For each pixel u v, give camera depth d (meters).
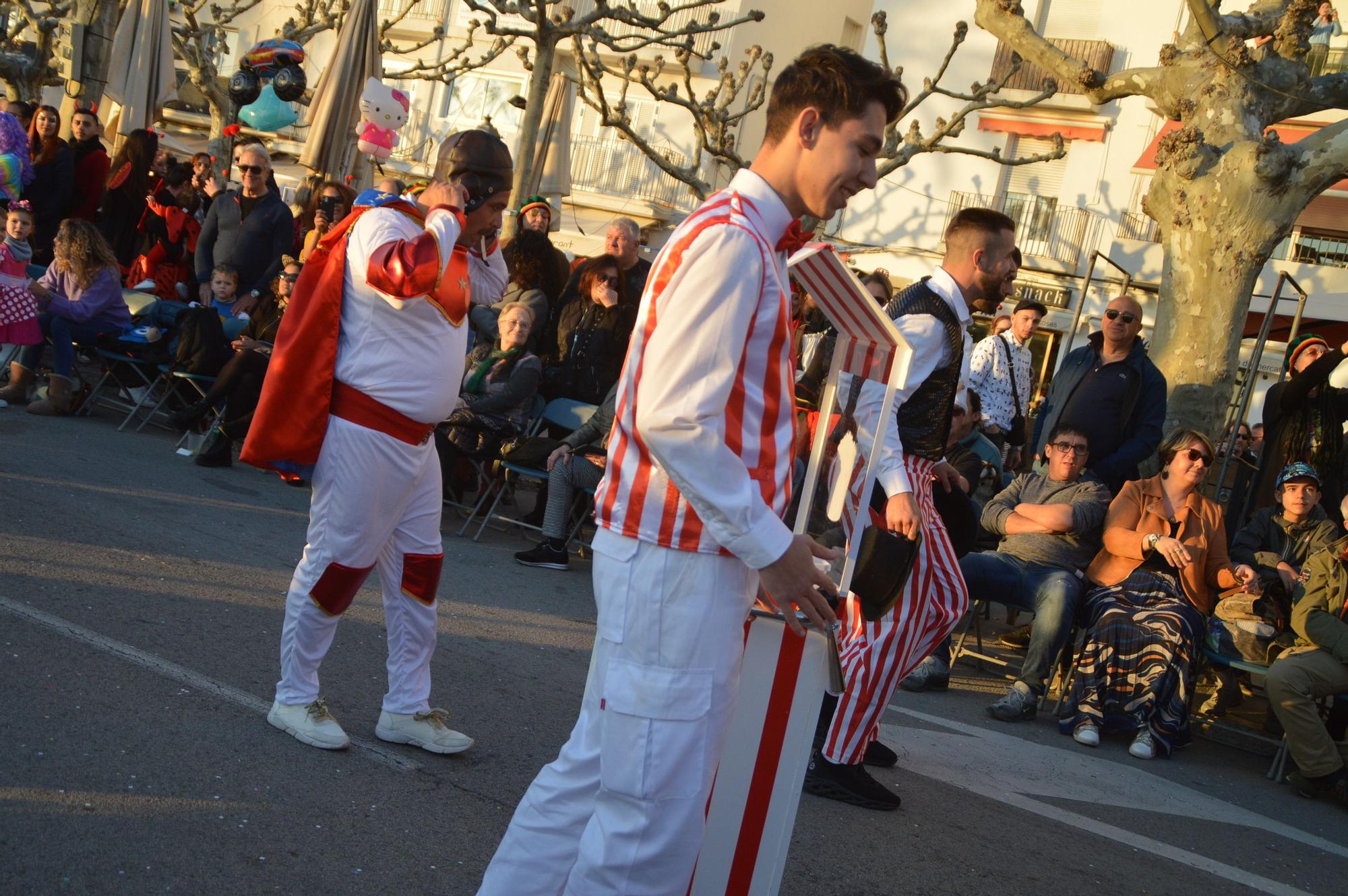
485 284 4.06
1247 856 4.43
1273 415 8.27
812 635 2.34
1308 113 9.78
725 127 17.06
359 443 3.46
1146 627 5.87
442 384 3.57
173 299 10.20
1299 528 6.69
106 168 10.91
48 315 8.53
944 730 5.48
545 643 5.45
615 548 2.16
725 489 2.03
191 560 5.30
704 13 28.08
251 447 3.48
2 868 2.51
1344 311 14.98
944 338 3.94
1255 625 5.96
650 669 2.11
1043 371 24.38
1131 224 23.88
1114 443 7.19
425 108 31.28
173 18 28.91
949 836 3.97
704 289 2.03
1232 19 9.63
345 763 3.50
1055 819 4.41
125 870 2.62
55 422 8.21
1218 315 9.66
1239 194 9.48
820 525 2.56
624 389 2.18
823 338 3.10
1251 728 6.54
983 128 25.06
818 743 4.30
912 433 4.02
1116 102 24.00
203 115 33.50
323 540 3.52
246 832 2.92
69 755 3.10
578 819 2.27
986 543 7.20
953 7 25.36
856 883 3.41
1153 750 5.70
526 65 16.81
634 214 29.03
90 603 4.36
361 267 3.43
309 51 32.44
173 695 3.68
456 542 7.55
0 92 22.23
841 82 2.16
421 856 3.00
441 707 4.21
